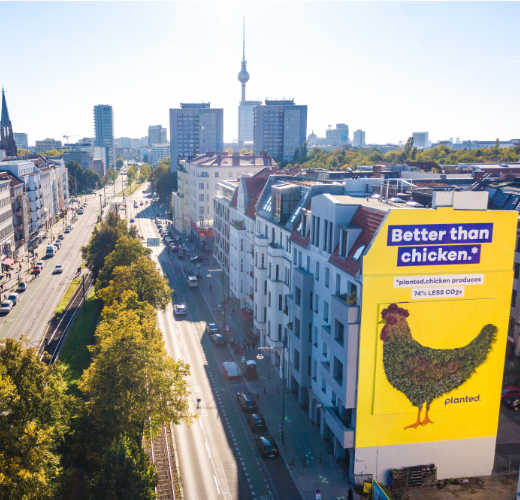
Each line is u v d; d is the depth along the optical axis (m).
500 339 45.28
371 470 44.84
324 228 51.75
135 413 43.44
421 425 44.97
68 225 188.62
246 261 91.31
